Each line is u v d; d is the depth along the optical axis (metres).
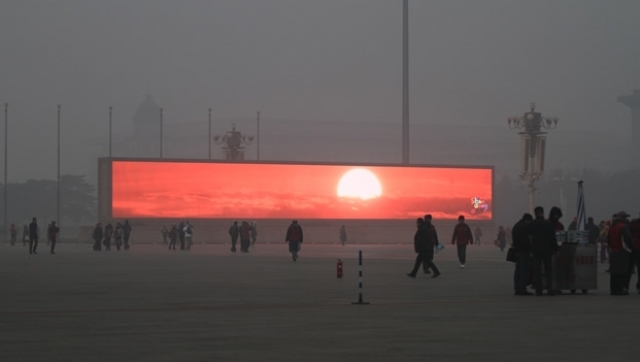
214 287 30.98
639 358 14.31
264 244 95.00
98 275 38.41
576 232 28.06
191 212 93.50
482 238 101.25
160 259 56.47
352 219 98.19
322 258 58.41
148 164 92.25
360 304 24.22
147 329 18.34
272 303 24.62
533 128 75.06
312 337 16.97
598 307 23.08
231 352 15.02
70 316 21.05
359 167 98.50
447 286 31.69
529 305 23.67
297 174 96.69
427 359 14.25
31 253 67.62
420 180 100.06
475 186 101.56
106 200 91.69
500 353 14.88
